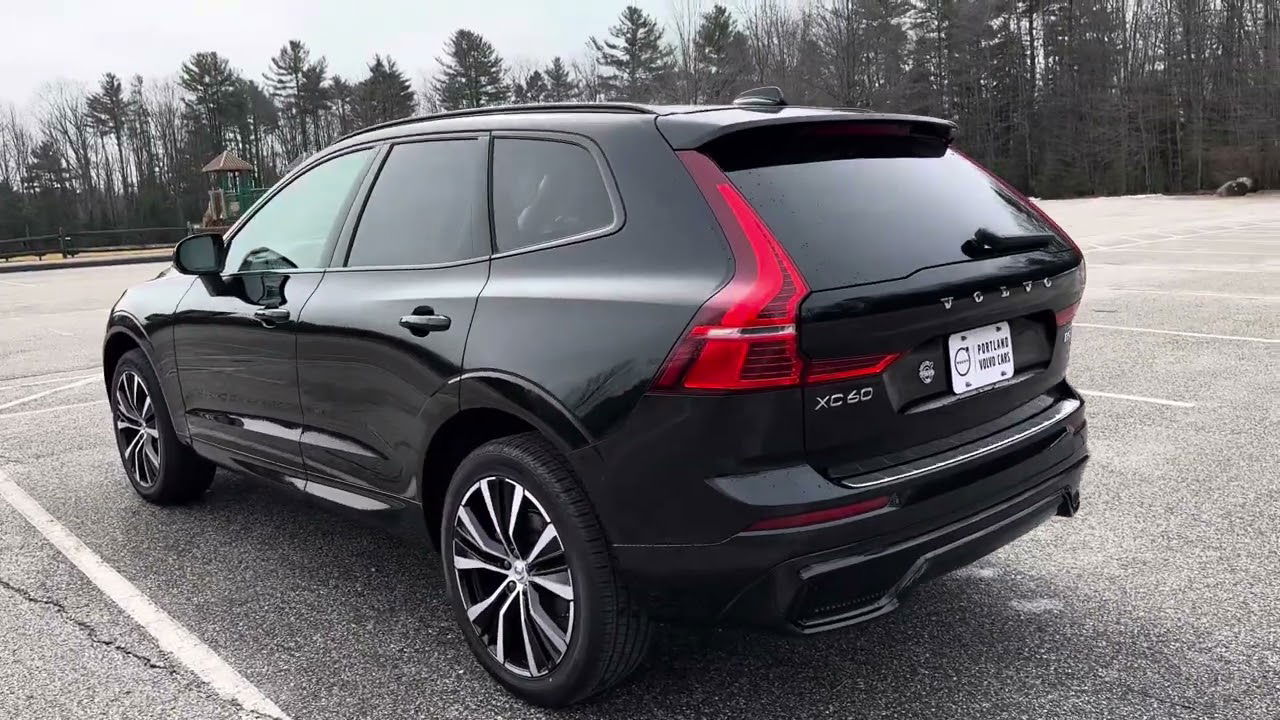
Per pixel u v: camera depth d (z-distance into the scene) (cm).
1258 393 598
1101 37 6738
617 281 245
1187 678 273
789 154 255
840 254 230
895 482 231
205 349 389
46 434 608
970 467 248
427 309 287
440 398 280
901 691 271
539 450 258
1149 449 491
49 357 944
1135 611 315
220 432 394
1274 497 416
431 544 308
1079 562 356
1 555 396
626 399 234
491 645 280
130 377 452
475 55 7869
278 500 466
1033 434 270
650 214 247
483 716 266
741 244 227
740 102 288
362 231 331
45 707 275
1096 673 277
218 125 8275
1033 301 269
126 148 8300
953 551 246
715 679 281
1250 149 5228
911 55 6594
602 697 272
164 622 330
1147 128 6656
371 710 271
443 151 315
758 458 222
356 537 412
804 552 223
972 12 6969
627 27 6912
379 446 310
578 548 247
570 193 270
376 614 334
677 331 227
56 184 7944
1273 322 849
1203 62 6303
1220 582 335
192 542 408
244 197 3216
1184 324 858
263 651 308
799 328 217
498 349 262
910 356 239
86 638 319
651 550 237
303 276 344
